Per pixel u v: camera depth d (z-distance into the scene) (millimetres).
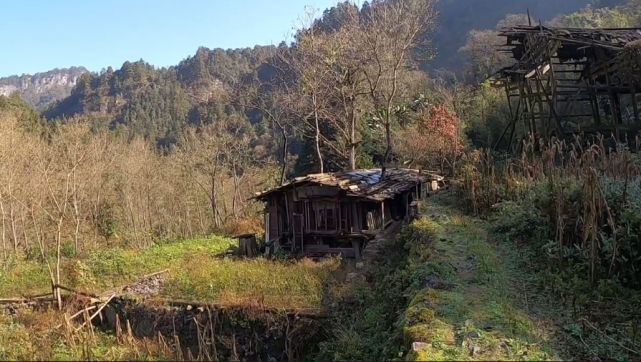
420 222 12688
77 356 9359
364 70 28094
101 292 14383
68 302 13719
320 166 28875
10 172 22047
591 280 7270
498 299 7137
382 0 36281
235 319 11555
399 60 27797
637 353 5609
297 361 10398
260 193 18750
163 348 10586
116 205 30234
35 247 23234
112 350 9906
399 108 33812
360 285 11867
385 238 15930
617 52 16969
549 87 18734
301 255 17500
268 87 49906
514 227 10453
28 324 12492
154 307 12656
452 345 5711
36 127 37500
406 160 29469
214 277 14375
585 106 24281
